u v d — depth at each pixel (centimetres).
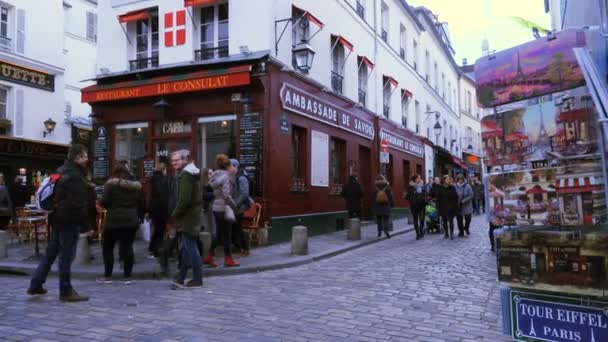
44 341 430
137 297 606
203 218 812
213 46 1219
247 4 1155
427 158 2597
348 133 1563
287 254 946
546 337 365
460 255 968
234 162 928
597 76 376
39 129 1786
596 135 391
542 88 416
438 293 629
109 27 1338
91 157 1330
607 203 384
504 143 452
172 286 660
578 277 345
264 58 1112
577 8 623
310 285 682
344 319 506
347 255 997
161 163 898
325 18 1432
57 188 586
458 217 1334
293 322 494
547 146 421
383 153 1720
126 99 1252
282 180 1149
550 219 416
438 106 2970
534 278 367
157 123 1254
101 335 448
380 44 1916
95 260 873
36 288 610
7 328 468
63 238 584
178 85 1145
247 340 436
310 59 1216
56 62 1866
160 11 1257
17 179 1439
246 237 949
